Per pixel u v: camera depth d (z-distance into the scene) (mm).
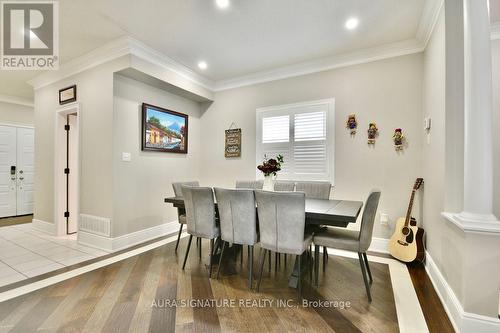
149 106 3764
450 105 2094
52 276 2490
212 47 3328
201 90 4406
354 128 3459
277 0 2389
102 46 3260
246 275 2572
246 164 4367
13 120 5516
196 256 3086
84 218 3539
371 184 3361
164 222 4059
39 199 4320
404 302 2061
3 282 2359
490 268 1634
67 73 3826
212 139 4727
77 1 2391
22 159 5660
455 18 2084
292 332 1684
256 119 4258
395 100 3234
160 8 2510
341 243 2213
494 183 2820
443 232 2152
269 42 3193
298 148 3857
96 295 2131
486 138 1764
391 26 2816
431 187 2584
